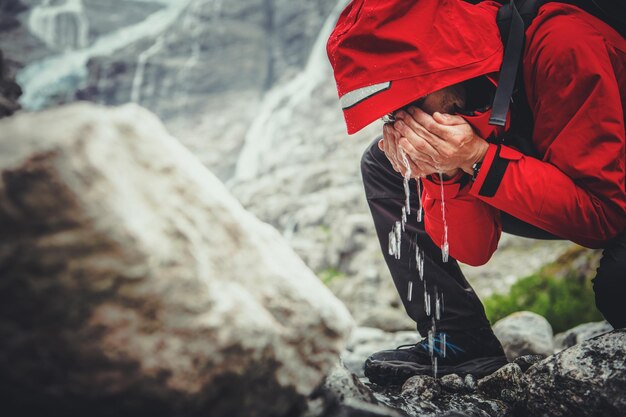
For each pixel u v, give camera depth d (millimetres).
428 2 1488
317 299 1108
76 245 818
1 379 858
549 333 3254
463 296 2037
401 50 1481
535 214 1590
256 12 23828
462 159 1577
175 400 902
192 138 20453
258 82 22484
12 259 802
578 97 1531
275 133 19016
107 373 867
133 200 883
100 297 843
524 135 1685
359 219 10188
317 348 1093
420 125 1556
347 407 1202
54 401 884
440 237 1865
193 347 903
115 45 24766
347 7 1651
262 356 979
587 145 1538
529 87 1616
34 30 25062
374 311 7707
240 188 14367
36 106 21719
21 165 795
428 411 1671
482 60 1508
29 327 831
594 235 1611
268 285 1053
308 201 12125
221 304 945
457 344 2029
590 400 1443
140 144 963
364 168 2168
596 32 1574
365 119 1530
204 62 22312
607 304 1668
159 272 875
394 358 2055
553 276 6383
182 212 965
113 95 21469
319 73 20781
